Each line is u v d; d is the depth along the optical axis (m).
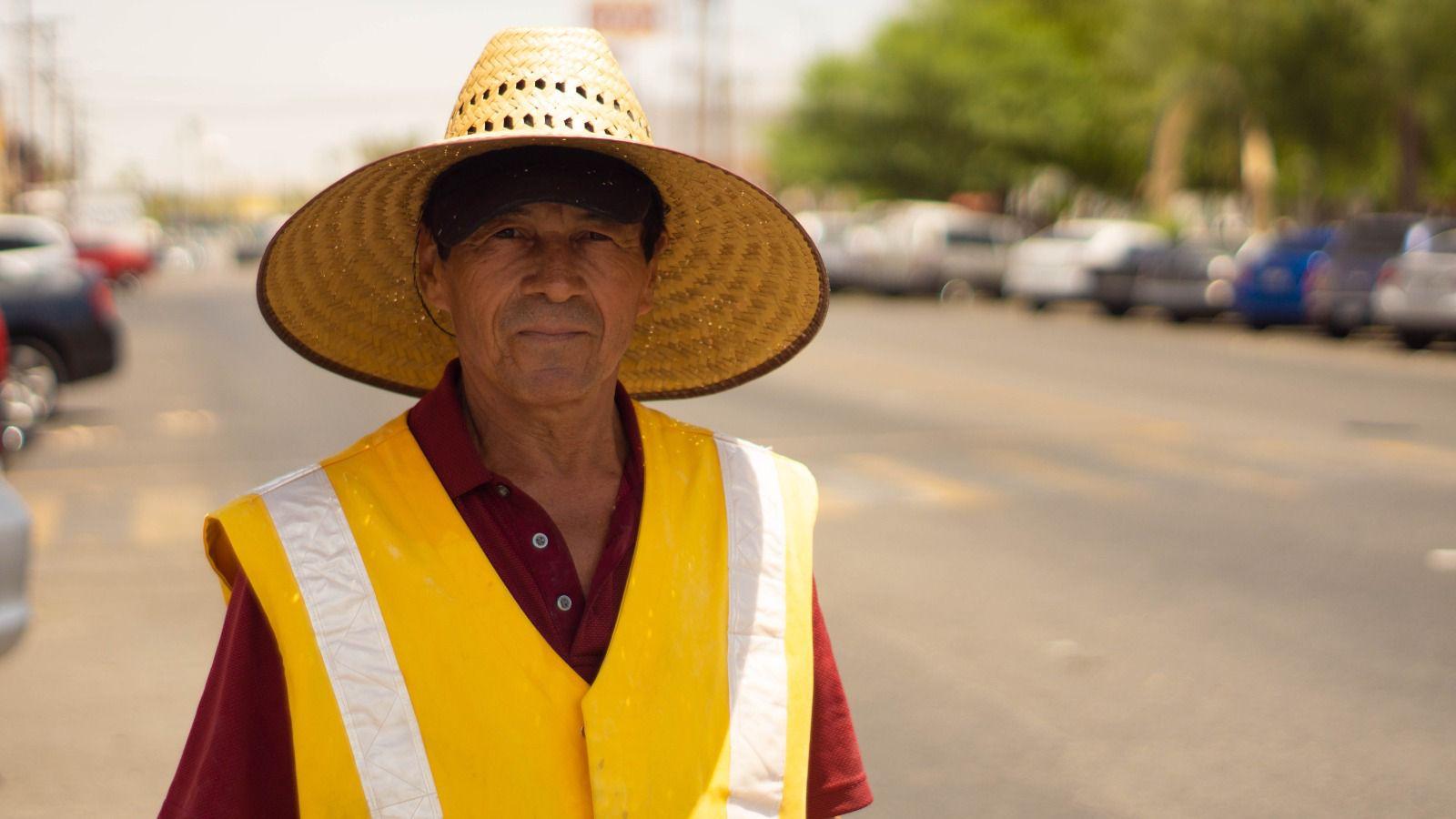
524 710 1.39
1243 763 4.27
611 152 1.54
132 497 8.35
